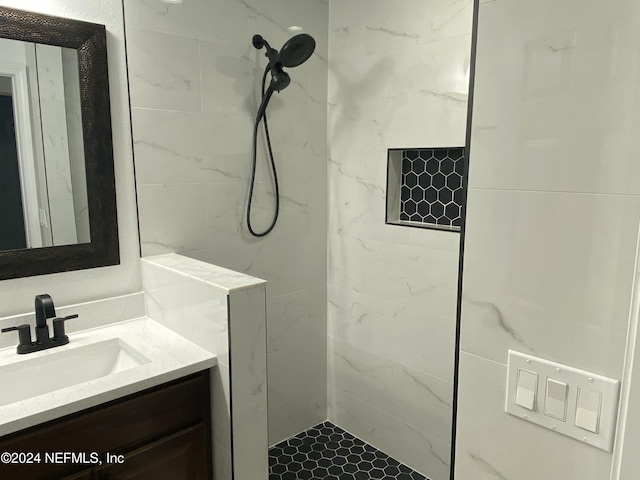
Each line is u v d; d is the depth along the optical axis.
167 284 1.74
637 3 0.64
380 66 2.13
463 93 1.84
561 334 0.76
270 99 2.17
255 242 2.22
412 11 1.98
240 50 2.05
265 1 2.10
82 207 1.71
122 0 1.72
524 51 0.75
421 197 2.17
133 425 1.41
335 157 2.42
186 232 1.99
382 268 2.27
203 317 1.58
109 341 1.68
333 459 2.36
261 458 1.65
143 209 1.86
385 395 2.36
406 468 2.29
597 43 0.68
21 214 1.60
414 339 2.17
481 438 0.90
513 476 0.86
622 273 0.69
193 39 1.90
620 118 0.67
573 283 0.74
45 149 1.62
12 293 1.61
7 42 1.51
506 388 0.84
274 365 2.39
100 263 1.77
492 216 0.82
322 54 2.35
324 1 2.32
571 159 0.72
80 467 1.32
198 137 1.97
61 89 1.62
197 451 1.59
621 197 0.68
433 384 2.12
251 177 2.15
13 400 1.48
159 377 1.43
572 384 0.76
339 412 2.63
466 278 0.88
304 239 2.42
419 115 2.01
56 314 1.69
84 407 1.29
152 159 1.85
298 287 2.43
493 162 0.81
